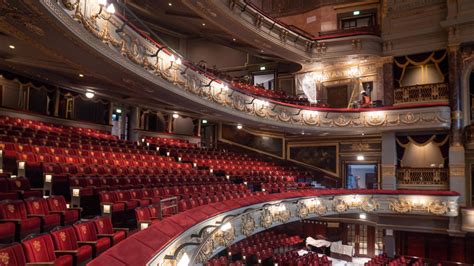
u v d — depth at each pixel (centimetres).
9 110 928
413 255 1341
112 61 597
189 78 871
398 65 1426
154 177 769
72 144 795
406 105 1345
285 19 1633
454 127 1268
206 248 532
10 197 439
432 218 1257
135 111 1278
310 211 1062
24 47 718
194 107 980
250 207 733
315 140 1564
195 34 1531
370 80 1456
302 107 1329
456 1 1270
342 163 1505
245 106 1131
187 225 422
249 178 1154
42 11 424
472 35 1255
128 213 570
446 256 1291
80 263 341
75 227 373
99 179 620
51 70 905
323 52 1449
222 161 1264
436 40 1345
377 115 1337
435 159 1362
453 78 1279
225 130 1688
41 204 424
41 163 588
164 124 1408
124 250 279
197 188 801
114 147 920
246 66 1648
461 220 1201
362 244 1430
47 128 938
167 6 1214
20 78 967
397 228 1302
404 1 1399
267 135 1641
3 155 580
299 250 1425
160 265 324
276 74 1617
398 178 1379
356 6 1501
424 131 1356
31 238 304
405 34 1380
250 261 1091
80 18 491
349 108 1396
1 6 414
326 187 1494
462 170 1248
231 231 651
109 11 494
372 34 1405
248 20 1200
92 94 1079
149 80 709
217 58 1650
